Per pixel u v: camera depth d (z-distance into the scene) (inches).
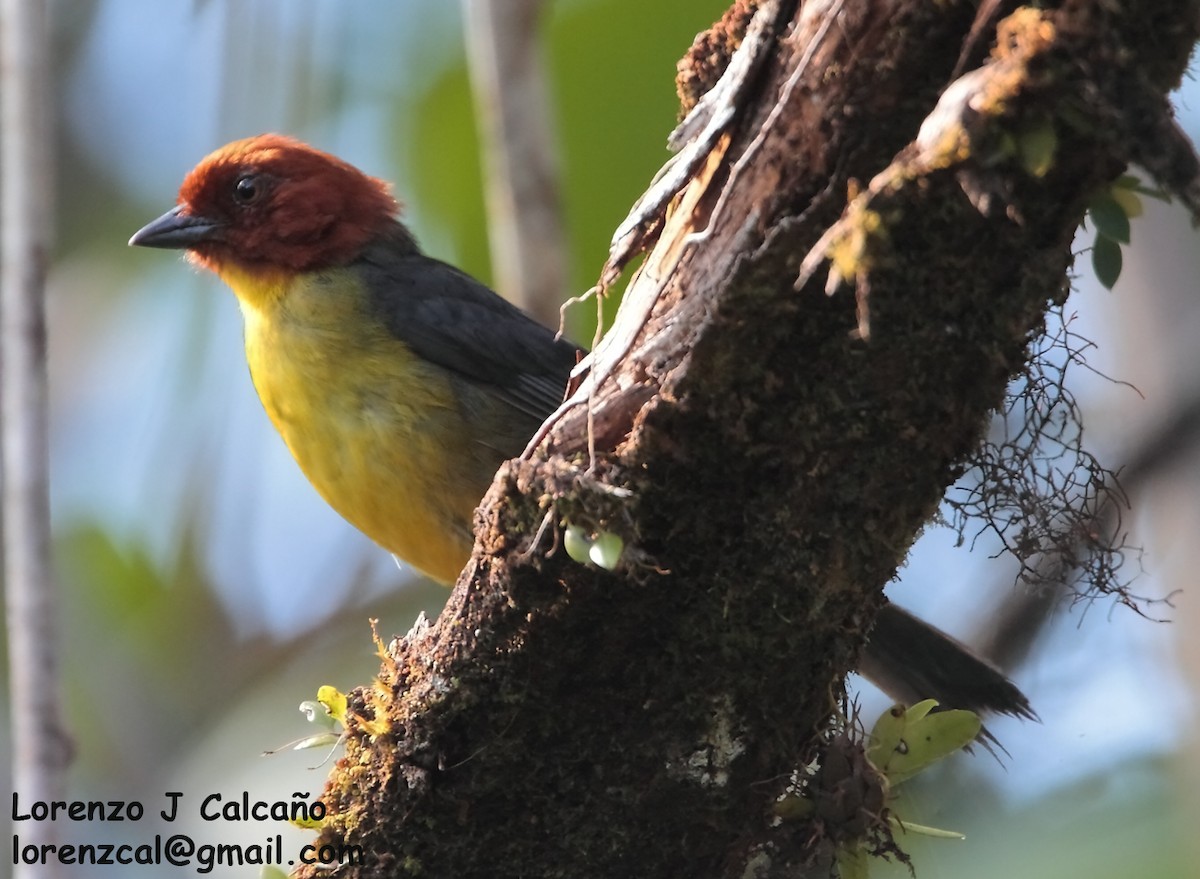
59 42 464.8
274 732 479.5
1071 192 161.5
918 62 162.2
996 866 336.2
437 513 332.2
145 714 488.7
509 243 348.8
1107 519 272.4
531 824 206.1
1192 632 348.2
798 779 208.2
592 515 185.3
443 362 333.4
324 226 350.9
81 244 480.1
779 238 169.5
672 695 196.2
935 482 183.5
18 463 270.5
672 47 384.5
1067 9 147.4
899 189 158.1
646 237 198.4
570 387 205.5
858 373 174.9
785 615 189.5
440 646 205.6
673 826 203.6
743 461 182.2
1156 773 360.8
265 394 341.1
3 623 466.0
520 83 346.0
